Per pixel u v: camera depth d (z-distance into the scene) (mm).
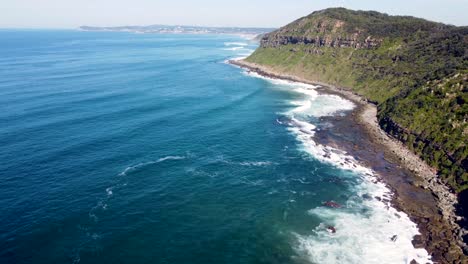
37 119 95000
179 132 91250
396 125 89000
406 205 58688
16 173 65000
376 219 54906
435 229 51906
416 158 76188
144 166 71062
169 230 51531
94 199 58312
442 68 104000
